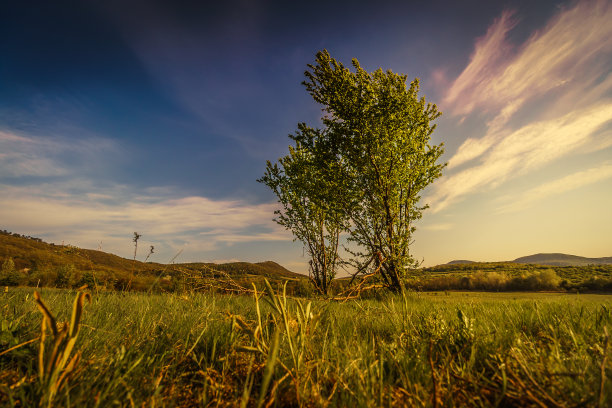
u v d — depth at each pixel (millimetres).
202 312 2309
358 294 2541
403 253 9352
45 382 817
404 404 888
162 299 3189
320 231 12266
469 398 864
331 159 10812
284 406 962
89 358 1195
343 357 1265
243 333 1790
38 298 782
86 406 821
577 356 1158
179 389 1083
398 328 1896
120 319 2131
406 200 10406
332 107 10305
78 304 879
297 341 1340
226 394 1066
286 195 13383
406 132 10086
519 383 890
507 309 2498
